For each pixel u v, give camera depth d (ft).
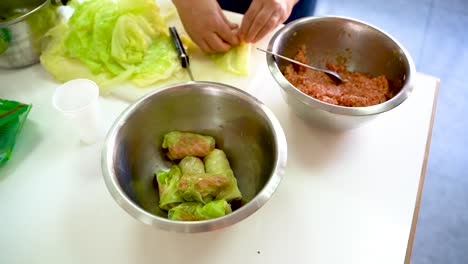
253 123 2.70
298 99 2.67
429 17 6.54
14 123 2.86
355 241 2.48
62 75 3.22
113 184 2.32
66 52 3.31
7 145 2.79
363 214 2.57
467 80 5.72
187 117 2.84
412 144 2.86
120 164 2.52
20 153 2.82
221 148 2.90
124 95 3.13
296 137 2.89
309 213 2.57
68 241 2.48
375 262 2.42
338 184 2.68
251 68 3.27
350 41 3.14
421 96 3.10
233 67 3.24
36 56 3.31
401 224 2.54
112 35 3.20
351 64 3.22
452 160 4.91
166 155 2.85
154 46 3.33
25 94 3.13
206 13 3.19
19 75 3.26
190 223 2.19
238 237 2.50
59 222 2.55
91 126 2.79
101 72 3.23
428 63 5.91
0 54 3.15
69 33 3.28
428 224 4.44
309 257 2.43
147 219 2.21
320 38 3.16
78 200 2.62
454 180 4.74
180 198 2.53
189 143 2.76
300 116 2.89
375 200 2.62
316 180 2.70
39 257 2.43
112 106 3.08
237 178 2.79
